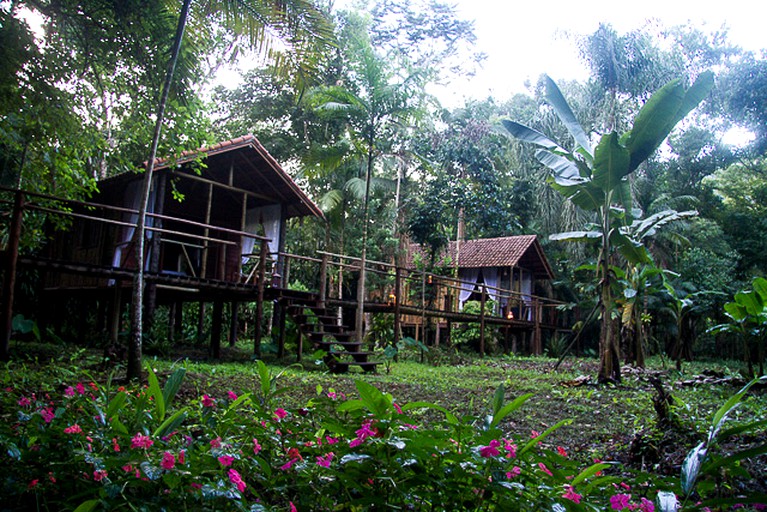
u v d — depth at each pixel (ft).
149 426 7.94
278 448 7.64
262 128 71.15
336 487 6.68
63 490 6.81
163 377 20.99
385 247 68.69
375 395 6.47
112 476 6.47
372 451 6.26
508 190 77.97
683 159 91.09
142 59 23.48
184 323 56.24
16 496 6.82
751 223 86.02
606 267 32.19
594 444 15.92
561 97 33.12
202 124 26.96
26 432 7.59
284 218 43.98
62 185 31.35
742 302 30.37
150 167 20.39
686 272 69.77
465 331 61.26
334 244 67.10
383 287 66.74
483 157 66.74
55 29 23.35
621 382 31.14
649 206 72.28
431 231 63.57
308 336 33.50
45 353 27.37
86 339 38.78
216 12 22.70
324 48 23.40
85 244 41.52
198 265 44.75
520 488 5.91
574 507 6.20
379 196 72.08
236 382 22.63
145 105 25.79
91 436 7.11
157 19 22.36
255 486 7.84
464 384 29.04
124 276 28.43
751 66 68.13
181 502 6.14
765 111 68.69
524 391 27.25
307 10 22.52
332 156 40.60
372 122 39.60
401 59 65.21
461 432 6.68
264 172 41.88
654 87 64.54
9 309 22.97
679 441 14.11
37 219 34.30
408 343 42.09
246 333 59.52
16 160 34.88
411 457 6.30
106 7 21.83
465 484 6.23
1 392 10.78
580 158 32.91
